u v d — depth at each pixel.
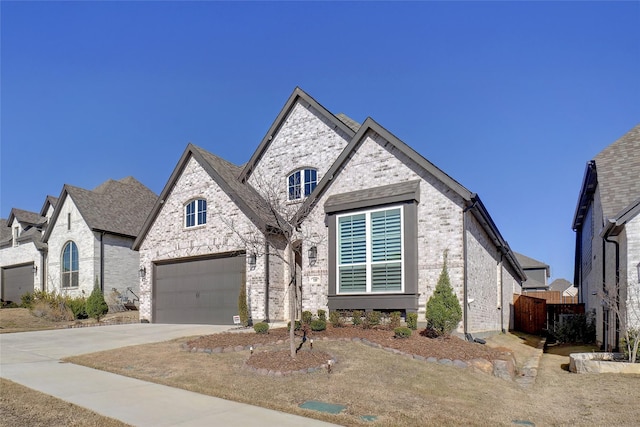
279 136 21.19
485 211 15.35
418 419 7.22
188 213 21.56
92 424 6.71
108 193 32.09
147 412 7.37
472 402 8.33
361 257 15.45
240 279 19.31
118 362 11.24
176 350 12.48
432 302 13.02
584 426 7.26
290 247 11.48
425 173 14.90
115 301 28.47
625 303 12.38
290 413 7.44
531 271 45.16
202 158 20.91
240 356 11.39
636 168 14.61
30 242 33.19
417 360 11.04
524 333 22.75
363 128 16.16
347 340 12.70
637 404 8.52
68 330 18.48
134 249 23.08
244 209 19.08
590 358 12.62
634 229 12.32
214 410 7.52
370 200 15.22
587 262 22.20
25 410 7.28
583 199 20.30
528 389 9.91
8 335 16.92
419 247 14.65
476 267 15.73
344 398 8.21
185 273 21.38
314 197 16.84
